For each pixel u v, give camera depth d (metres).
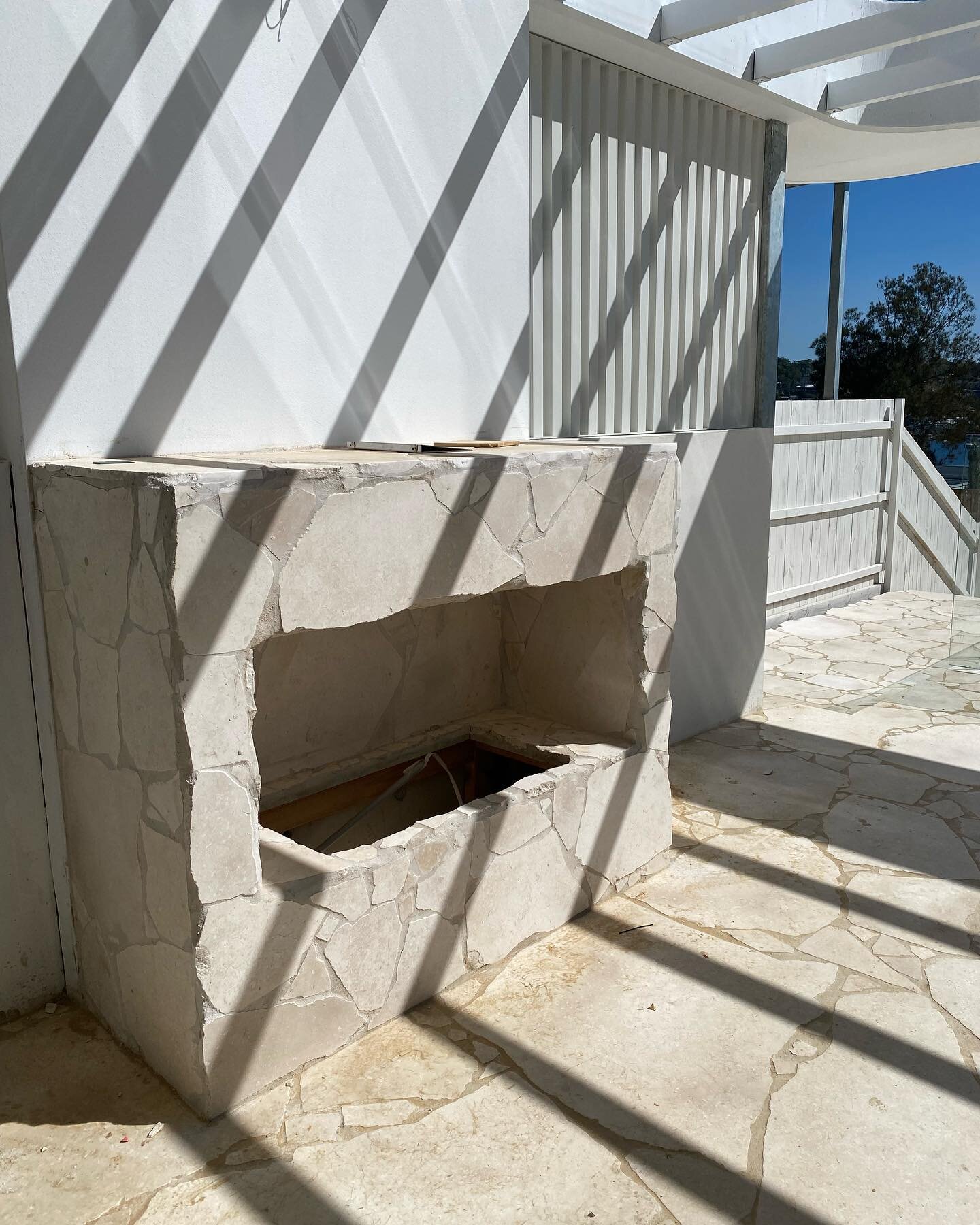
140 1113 2.39
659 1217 2.07
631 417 4.61
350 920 2.58
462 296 3.58
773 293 5.32
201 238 2.76
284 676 3.21
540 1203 2.11
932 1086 2.48
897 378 25.77
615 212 4.34
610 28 3.74
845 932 3.21
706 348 5.00
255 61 2.82
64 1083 2.51
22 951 2.79
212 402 2.86
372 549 2.49
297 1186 2.16
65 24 2.40
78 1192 2.15
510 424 3.87
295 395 3.07
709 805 4.25
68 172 2.46
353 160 3.13
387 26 3.17
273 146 2.90
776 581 7.73
